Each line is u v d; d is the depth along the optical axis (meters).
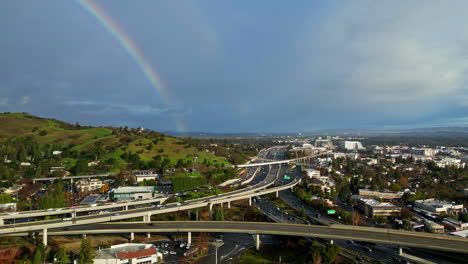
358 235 122.19
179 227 139.12
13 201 182.88
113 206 174.00
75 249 129.75
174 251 136.62
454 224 161.62
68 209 161.50
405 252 127.19
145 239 148.88
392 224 172.25
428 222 162.00
